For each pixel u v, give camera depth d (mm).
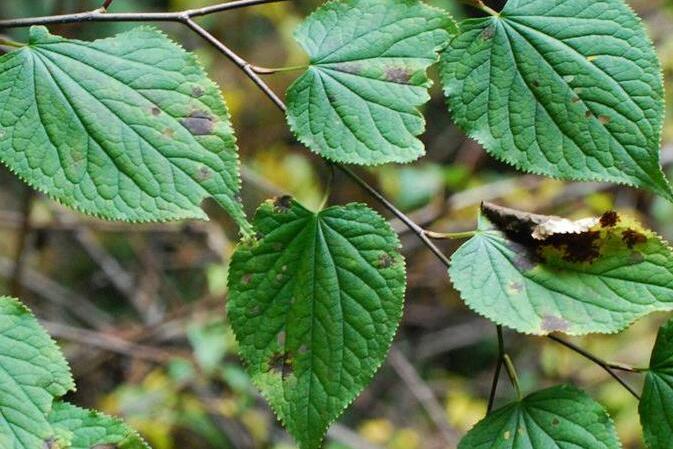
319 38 843
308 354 838
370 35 843
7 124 818
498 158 836
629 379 1784
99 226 1587
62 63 824
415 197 1564
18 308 818
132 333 1571
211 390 1702
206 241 1743
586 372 1796
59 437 814
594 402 844
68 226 1562
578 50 837
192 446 1736
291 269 841
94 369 1666
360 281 838
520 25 841
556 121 836
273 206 842
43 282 1804
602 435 840
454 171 1573
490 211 848
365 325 836
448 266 840
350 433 1699
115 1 1767
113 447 819
